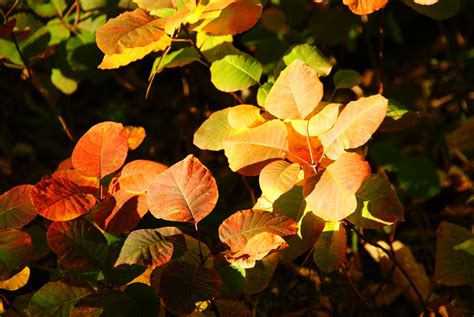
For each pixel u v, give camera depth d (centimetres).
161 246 143
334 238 149
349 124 145
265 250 142
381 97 144
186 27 156
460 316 156
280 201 148
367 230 170
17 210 148
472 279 154
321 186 143
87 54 168
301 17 177
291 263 169
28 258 146
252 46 180
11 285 149
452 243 154
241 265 142
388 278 165
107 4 166
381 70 167
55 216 146
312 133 147
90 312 145
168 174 145
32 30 166
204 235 167
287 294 168
